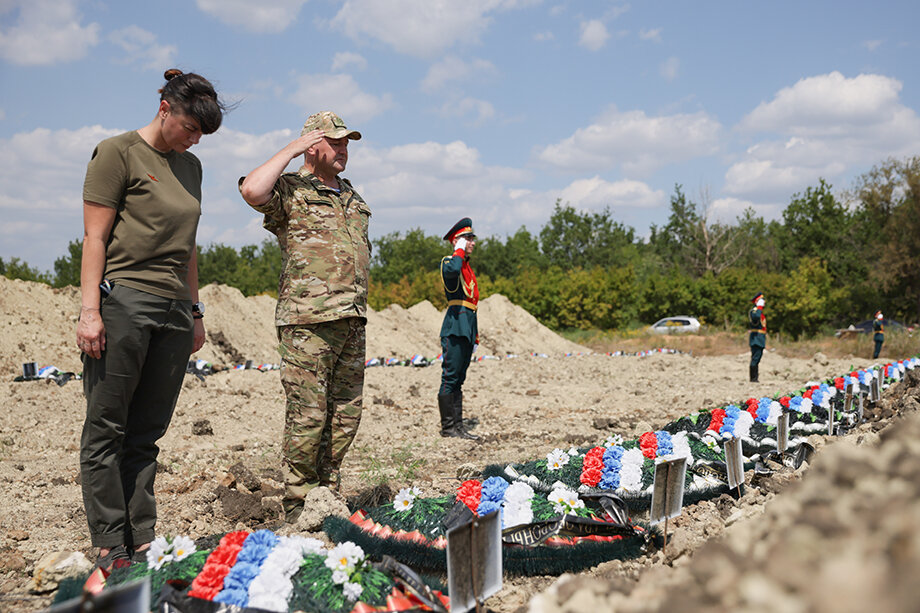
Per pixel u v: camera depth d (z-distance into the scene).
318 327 3.47
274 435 7.11
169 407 3.18
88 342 2.80
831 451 1.28
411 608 2.27
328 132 3.60
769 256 52.88
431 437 7.07
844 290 40.50
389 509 3.21
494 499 3.16
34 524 3.89
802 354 23.86
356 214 3.73
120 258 2.91
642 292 42.12
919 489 1.04
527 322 23.94
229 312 15.97
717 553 1.21
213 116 2.99
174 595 2.21
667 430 4.91
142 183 2.93
